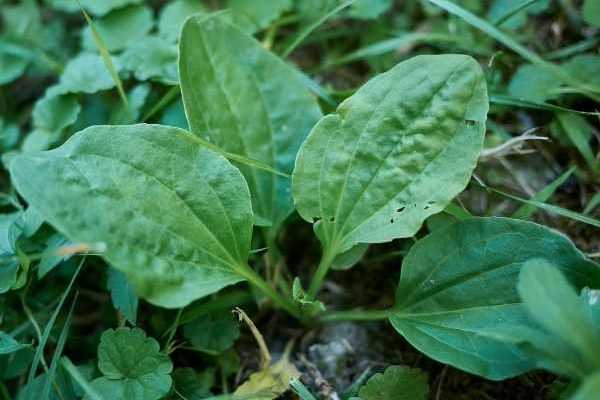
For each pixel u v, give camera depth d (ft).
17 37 1.52
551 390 1.14
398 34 1.46
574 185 1.33
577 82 1.25
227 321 1.22
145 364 1.13
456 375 1.21
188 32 1.21
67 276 1.28
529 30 1.44
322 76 1.49
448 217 1.24
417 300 1.15
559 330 0.97
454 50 1.42
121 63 1.35
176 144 1.11
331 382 1.24
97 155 1.09
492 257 1.13
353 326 1.28
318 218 1.17
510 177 1.33
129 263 1.05
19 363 1.20
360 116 1.14
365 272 1.32
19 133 1.44
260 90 1.25
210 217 1.12
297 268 1.35
